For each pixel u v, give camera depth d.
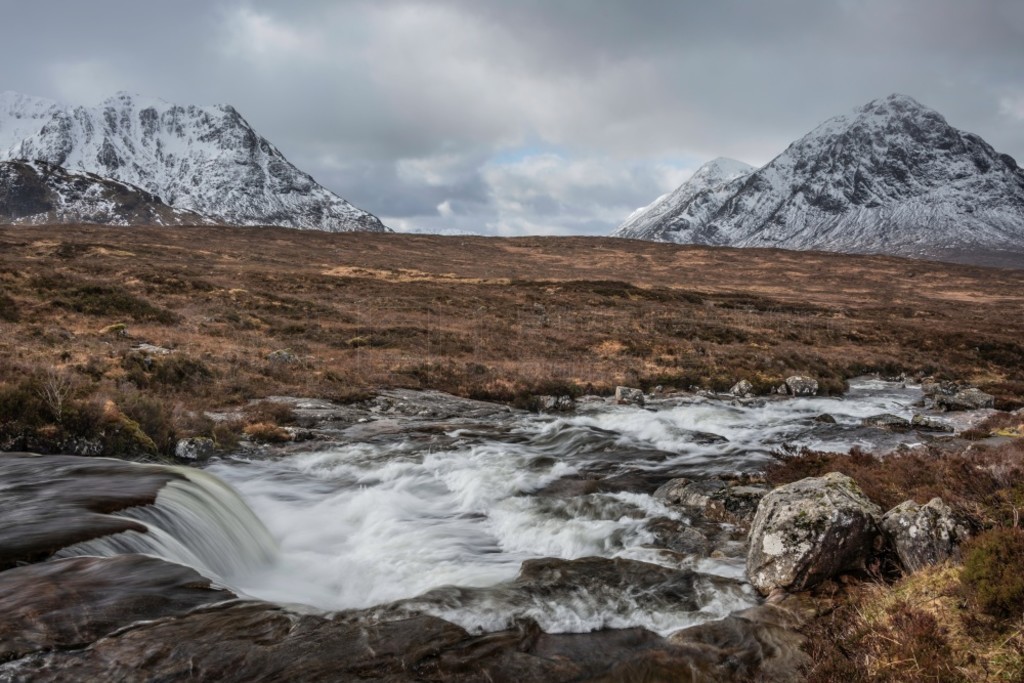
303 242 121.75
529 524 10.98
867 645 5.98
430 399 24.22
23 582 6.62
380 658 5.98
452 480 13.89
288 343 33.22
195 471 11.98
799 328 50.69
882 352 43.72
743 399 27.69
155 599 6.64
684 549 9.88
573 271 103.88
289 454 16.14
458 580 8.50
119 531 8.04
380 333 37.81
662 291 70.50
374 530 10.98
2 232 89.56
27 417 13.53
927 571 7.23
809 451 15.50
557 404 24.72
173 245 94.31
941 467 10.98
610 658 6.32
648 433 19.70
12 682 5.10
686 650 6.48
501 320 46.38
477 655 6.19
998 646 5.41
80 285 35.59
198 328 33.75
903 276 119.19
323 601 8.26
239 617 6.49
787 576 7.76
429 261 107.00
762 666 6.15
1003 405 27.38
